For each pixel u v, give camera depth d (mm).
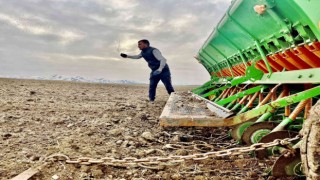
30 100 10508
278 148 3254
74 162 3299
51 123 6320
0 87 17297
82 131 5574
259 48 5352
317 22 3070
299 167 2734
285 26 4043
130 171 3498
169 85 11227
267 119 4207
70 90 19203
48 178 3205
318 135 2197
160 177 3340
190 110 5340
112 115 7758
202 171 3514
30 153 4059
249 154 4008
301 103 3570
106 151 4312
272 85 5656
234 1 5133
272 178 3146
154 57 10836
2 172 3352
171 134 5523
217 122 4203
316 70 3855
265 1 3947
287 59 4715
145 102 11617
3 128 5570
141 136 5234
